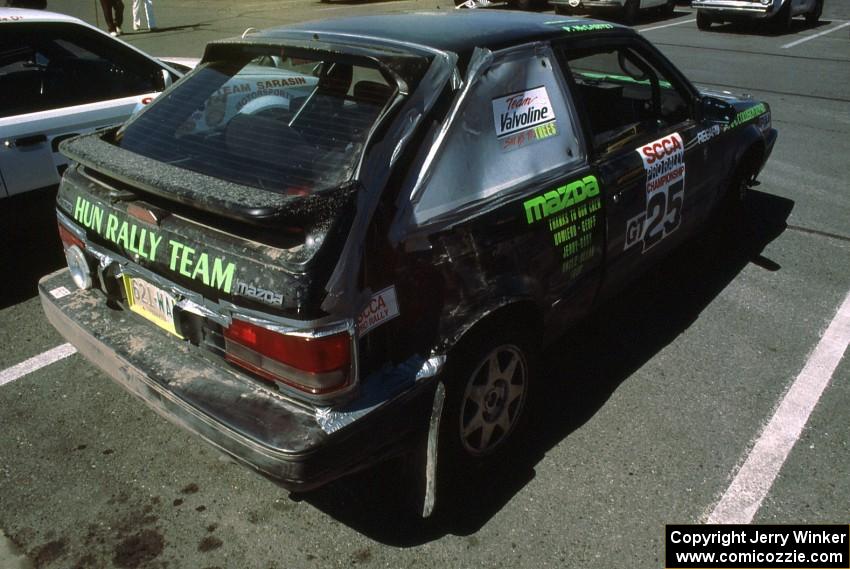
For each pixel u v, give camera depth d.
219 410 2.17
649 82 3.54
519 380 2.83
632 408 3.20
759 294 4.18
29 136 3.98
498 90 2.55
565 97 2.88
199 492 2.72
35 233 4.20
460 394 2.47
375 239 2.12
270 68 2.67
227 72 2.80
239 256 2.11
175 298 2.34
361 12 16.27
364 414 2.15
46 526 2.56
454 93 2.39
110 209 2.51
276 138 2.44
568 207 2.80
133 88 4.56
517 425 2.91
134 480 2.78
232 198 2.05
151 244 2.36
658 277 4.40
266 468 2.07
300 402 2.16
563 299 2.93
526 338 2.79
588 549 2.48
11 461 2.87
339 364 2.07
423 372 2.30
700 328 3.83
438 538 2.52
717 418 3.13
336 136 2.32
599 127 3.15
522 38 2.71
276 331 2.06
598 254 3.06
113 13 14.09
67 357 3.58
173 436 3.03
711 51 11.90
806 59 11.26
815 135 7.31
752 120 4.47
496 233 2.50
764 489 2.74
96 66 4.40
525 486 2.76
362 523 2.58
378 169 2.18
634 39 3.38
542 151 2.77
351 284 2.05
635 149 3.24
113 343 2.50
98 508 2.64
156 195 2.33
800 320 3.91
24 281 4.35
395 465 2.86
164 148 2.62
